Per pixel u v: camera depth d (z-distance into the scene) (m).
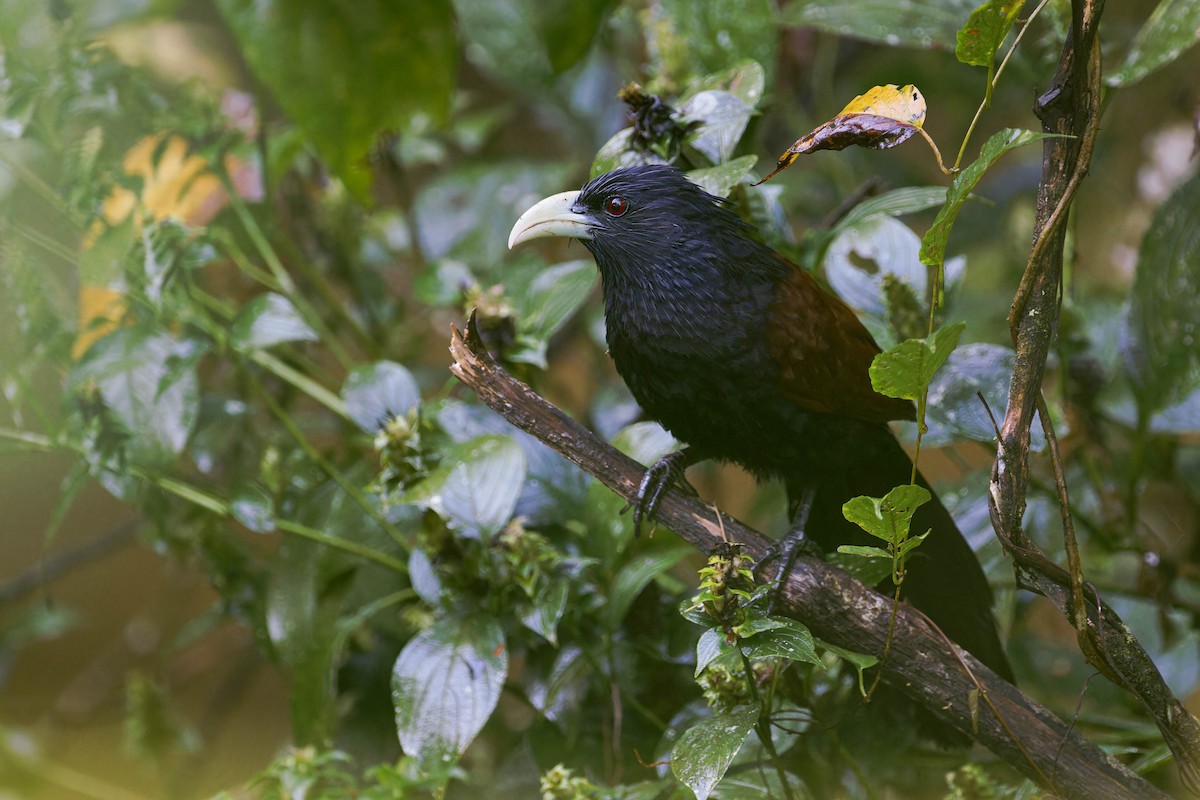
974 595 6.38
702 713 6.34
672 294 6.37
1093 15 4.38
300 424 9.24
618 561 6.94
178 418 6.75
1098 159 10.78
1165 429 7.57
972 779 6.10
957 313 10.15
